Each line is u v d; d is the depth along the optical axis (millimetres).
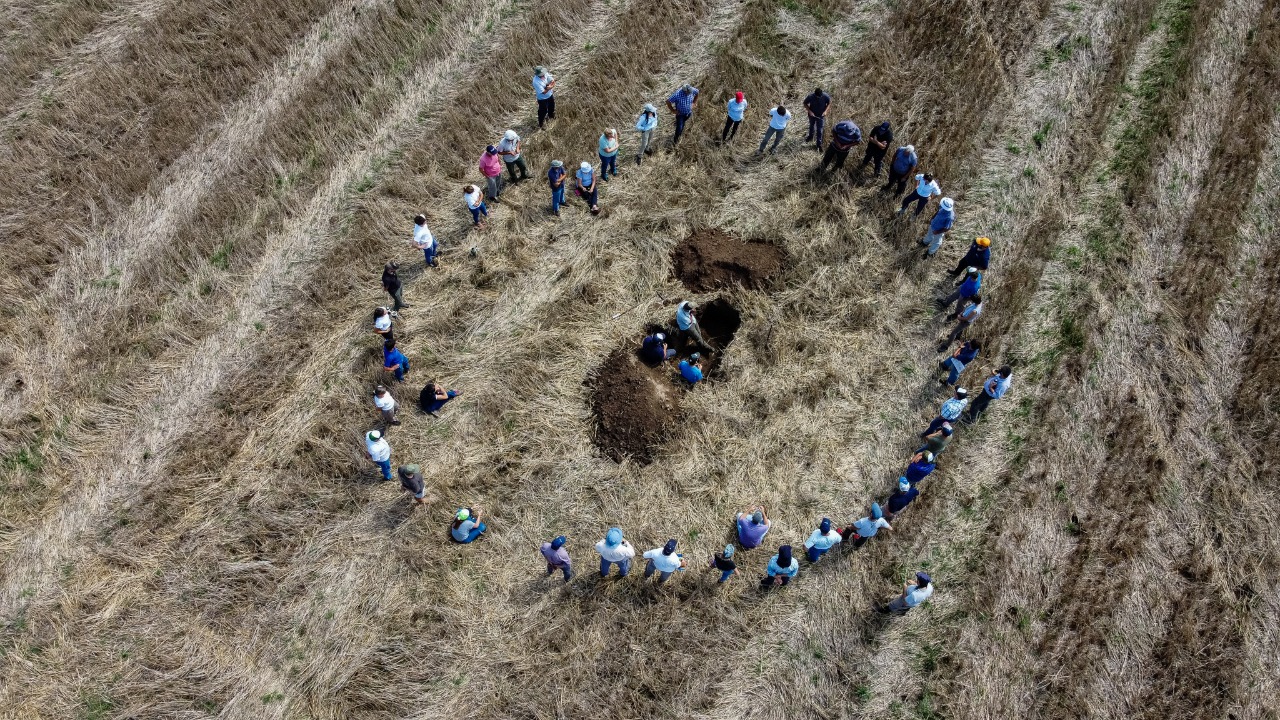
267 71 20562
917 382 16250
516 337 16609
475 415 15609
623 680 13023
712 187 18969
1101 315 17141
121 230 17703
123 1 21641
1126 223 18516
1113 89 20781
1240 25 22203
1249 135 20141
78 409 15273
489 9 22078
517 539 14320
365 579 13820
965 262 16719
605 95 20469
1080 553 14453
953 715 12977
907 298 17375
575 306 17062
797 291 17297
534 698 12844
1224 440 15766
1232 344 16984
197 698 12680
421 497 14375
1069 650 13594
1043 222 18469
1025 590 14102
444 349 16438
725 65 21062
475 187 17266
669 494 14828
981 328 16844
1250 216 18859
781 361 16375
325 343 16406
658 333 16719
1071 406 16016
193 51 20703
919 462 14125
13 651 12875
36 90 19766
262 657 13070
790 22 22172
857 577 14102
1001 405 15969
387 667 13016
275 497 14523
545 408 15742
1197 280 17703
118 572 13734
